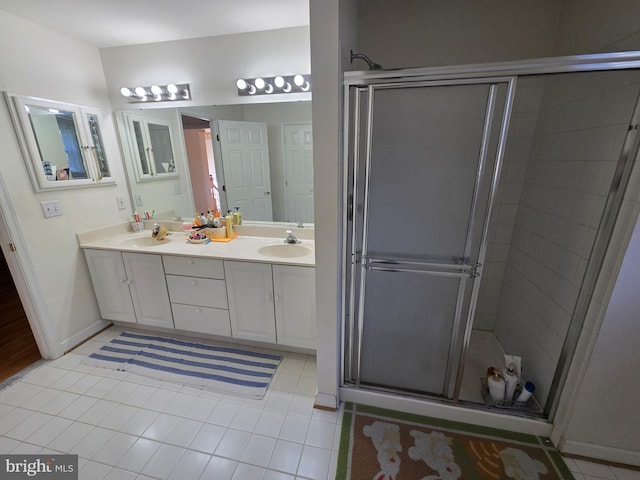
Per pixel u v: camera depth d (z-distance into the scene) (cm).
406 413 167
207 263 206
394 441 150
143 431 157
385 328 159
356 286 153
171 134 243
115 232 252
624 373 127
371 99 124
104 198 243
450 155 128
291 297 199
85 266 233
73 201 221
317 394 168
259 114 223
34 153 192
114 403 175
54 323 212
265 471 136
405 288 150
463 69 113
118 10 175
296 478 133
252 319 212
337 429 157
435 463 139
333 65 114
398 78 118
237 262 200
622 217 115
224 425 160
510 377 163
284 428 158
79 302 229
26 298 199
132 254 219
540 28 167
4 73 176
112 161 248
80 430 157
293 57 205
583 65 104
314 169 127
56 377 195
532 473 134
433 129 126
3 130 178
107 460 142
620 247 115
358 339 163
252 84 215
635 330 121
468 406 160
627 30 119
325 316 150
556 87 166
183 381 192
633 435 134
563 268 153
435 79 116
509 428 155
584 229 139
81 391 184
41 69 195
